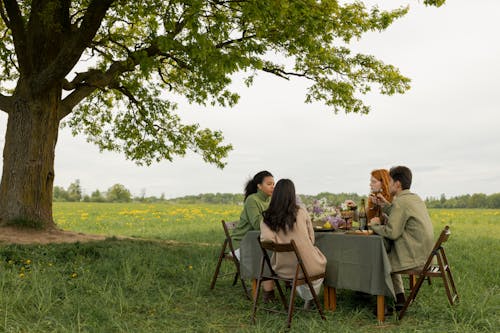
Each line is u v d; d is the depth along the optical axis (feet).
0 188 34.32
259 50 28.71
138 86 43.16
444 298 18.44
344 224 19.34
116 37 37.68
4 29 42.98
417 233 16.75
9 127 34.65
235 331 15.21
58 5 32.71
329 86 41.96
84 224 66.54
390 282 15.80
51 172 35.17
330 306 17.52
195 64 32.71
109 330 15.03
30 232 32.27
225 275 21.65
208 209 118.83
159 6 28.30
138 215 89.40
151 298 18.88
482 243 38.63
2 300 16.31
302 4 28.19
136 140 47.06
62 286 19.44
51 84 32.73
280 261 16.83
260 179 20.72
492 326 14.79
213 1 29.17
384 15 36.94
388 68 43.21
